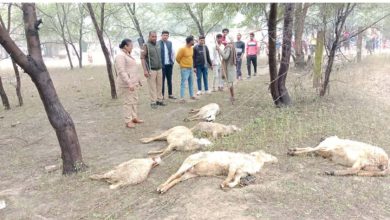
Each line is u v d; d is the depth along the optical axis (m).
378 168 5.34
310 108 8.84
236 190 4.70
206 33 20.69
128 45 8.05
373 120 7.74
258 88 11.94
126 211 4.42
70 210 4.61
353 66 15.30
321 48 10.26
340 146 5.60
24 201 4.97
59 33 25.42
